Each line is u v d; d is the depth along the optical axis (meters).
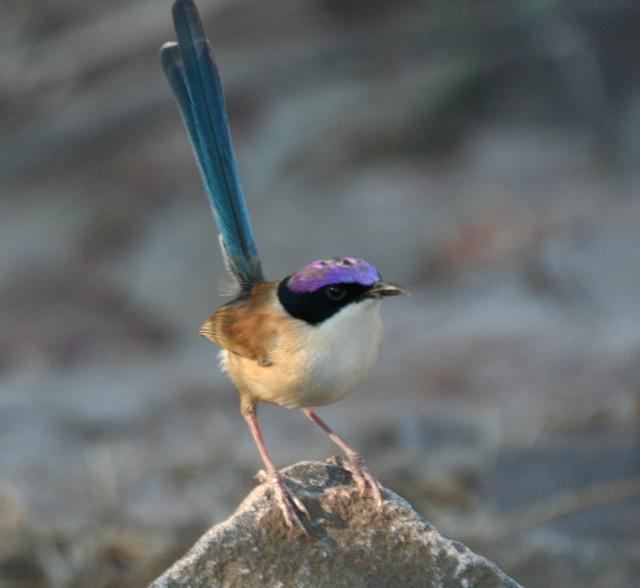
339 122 20.61
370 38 20.30
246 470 11.98
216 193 7.82
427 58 20.64
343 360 6.61
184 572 6.27
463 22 20.14
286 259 17.73
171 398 13.91
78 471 12.21
